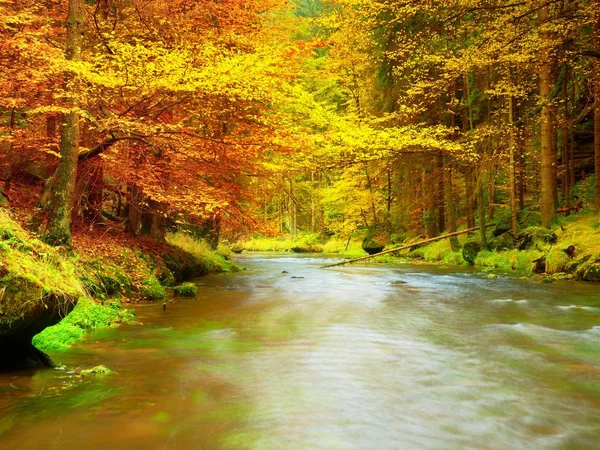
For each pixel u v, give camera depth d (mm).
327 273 17312
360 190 28781
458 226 26688
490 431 3484
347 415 3766
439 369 5062
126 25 12250
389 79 20375
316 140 11664
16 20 9258
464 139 18453
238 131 11492
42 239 8312
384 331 7043
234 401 4051
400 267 19953
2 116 12695
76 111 8781
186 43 10664
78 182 11703
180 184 11844
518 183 22672
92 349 5789
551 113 17047
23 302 4324
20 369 4781
